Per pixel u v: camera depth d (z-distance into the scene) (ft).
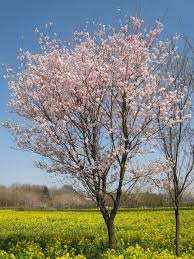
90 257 40.42
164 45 38.99
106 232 57.88
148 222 76.89
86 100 37.24
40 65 39.01
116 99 37.42
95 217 91.45
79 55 38.65
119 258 30.81
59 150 37.24
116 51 38.68
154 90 37.37
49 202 142.51
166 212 109.91
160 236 52.21
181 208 122.62
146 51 37.60
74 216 96.22
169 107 37.42
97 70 37.91
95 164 35.63
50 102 37.96
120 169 36.58
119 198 37.04
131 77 37.17
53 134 36.19
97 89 37.50
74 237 52.80
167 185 39.45
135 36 38.50
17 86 39.88
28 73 39.99
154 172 37.81
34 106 39.06
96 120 37.09
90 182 36.58
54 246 44.80
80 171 35.70
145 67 37.81
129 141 36.73
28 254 37.47
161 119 37.68
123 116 36.52
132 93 36.27
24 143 38.60
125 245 46.42
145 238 50.78
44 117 38.78
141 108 36.78
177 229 40.29
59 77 36.73
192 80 39.04
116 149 35.22
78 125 37.27
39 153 38.29
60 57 39.75
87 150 36.50
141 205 127.13
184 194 42.83
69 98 38.50
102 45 39.42
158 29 38.81
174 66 39.32
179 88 38.99
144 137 37.27
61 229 65.46
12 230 66.08
